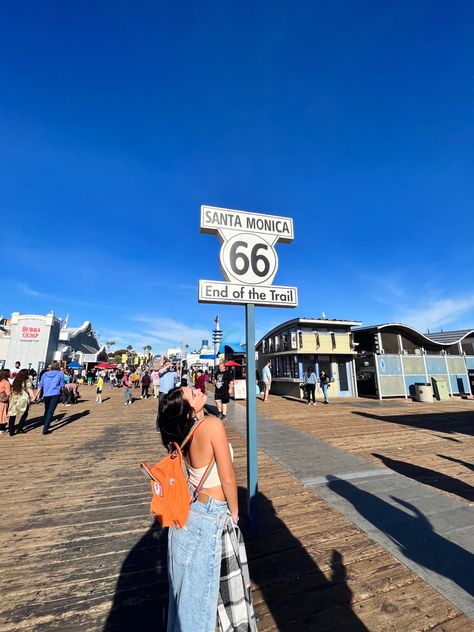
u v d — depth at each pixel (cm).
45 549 288
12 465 533
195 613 145
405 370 1716
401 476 469
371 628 200
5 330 3100
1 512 361
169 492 159
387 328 1742
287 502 383
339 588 235
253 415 330
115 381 3120
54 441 706
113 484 448
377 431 796
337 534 310
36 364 2623
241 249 370
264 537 305
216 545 155
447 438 720
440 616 208
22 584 243
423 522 331
